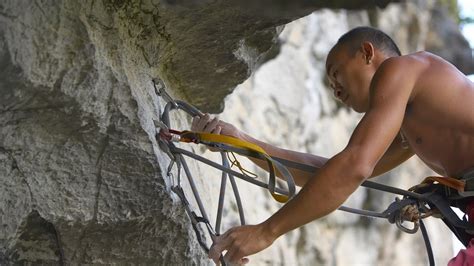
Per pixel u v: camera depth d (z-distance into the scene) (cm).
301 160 471
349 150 370
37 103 369
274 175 400
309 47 963
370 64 432
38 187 386
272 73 918
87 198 397
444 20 1037
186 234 422
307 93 952
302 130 944
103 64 380
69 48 368
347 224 994
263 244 373
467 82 411
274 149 470
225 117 832
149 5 411
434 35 1030
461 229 409
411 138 419
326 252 959
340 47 437
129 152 396
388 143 378
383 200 1020
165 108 428
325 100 981
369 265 1009
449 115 404
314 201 366
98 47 380
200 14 426
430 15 1035
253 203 816
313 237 946
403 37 1030
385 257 1027
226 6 424
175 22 427
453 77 407
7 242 382
